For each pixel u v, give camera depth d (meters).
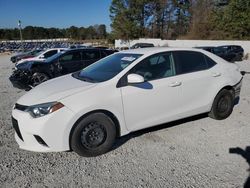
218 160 3.96
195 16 52.53
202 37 48.97
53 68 9.66
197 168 3.74
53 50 16.58
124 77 4.29
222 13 47.19
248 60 25.55
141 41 52.16
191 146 4.42
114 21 59.44
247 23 41.66
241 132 4.99
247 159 3.98
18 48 50.34
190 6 56.81
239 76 5.85
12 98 8.07
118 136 4.34
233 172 3.63
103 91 4.07
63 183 3.43
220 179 3.47
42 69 9.40
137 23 58.31
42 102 3.85
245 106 6.71
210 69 5.29
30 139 3.88
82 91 4.00
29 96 4.18
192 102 5.02
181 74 4.86
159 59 4.71
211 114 5.54
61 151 4.08
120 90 4.19
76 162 3.96
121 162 3.94
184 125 5.32
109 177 3.56
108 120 4.12
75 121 3.87
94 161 3.98
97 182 3.45
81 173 3.66
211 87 5.26
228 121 5.56
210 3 52.75
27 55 23.53
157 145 4.47
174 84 4.68
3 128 5.35
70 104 3.86
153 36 61.50
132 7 58.25
